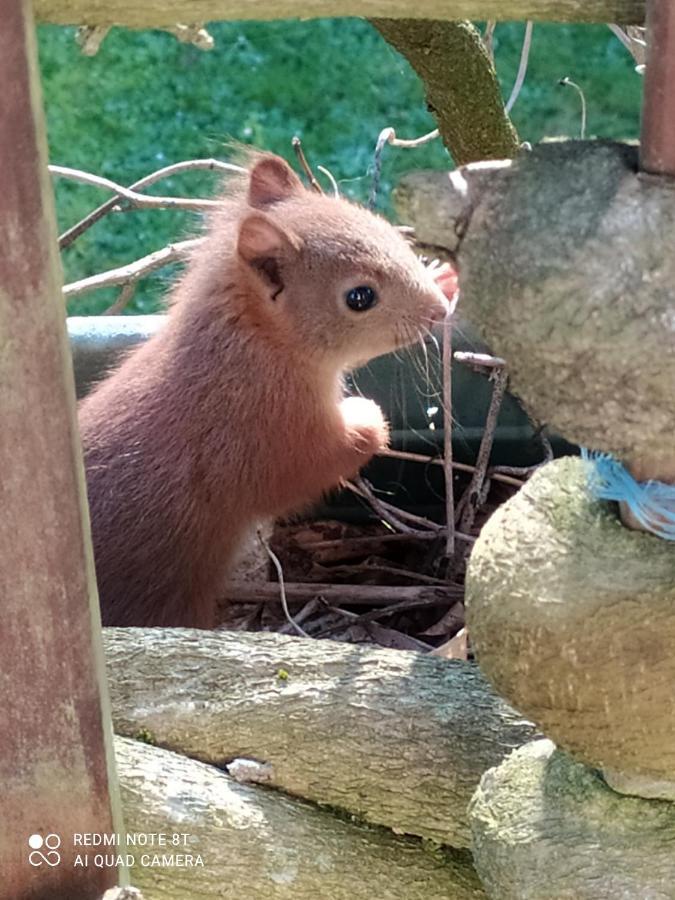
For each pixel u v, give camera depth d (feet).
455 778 1.44
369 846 1.46
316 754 1.46
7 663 1.32
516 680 1.31
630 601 1.25
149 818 1.44
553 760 1.39
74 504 1.29
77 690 1.33
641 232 1.09
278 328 1.85
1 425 1.24
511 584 1.30
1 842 1.36
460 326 1.85
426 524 1.94
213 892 1.44
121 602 1.82
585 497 1.31
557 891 1.35
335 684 1.47
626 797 1.36
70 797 1.35
